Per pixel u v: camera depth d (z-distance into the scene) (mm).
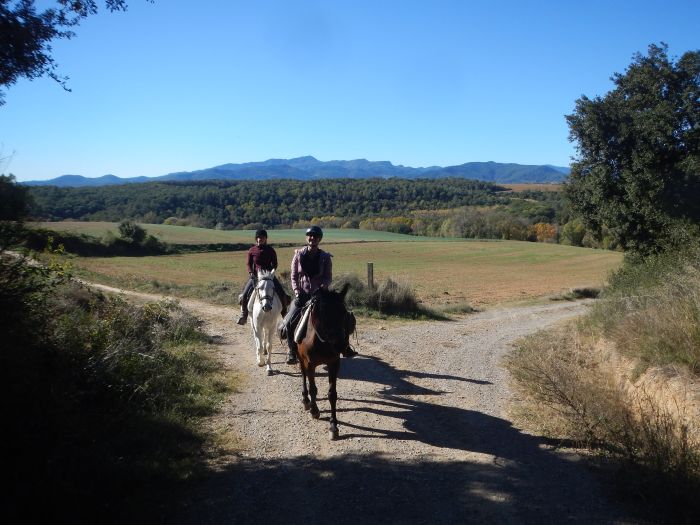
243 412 7152
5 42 5207
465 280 35781
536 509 4543
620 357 8711
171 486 4848
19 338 5059
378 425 6812
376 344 12516
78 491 4195
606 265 47500
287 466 5441
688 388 6254
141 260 42875
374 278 20047
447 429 6691
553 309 22188
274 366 9805
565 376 7516
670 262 13047
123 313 10117
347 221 112500
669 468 4652
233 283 24547
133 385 6789
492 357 11500
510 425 6852
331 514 4473
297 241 70500
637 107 20109
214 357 10266
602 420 6141
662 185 18031
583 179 22203
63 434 4715
